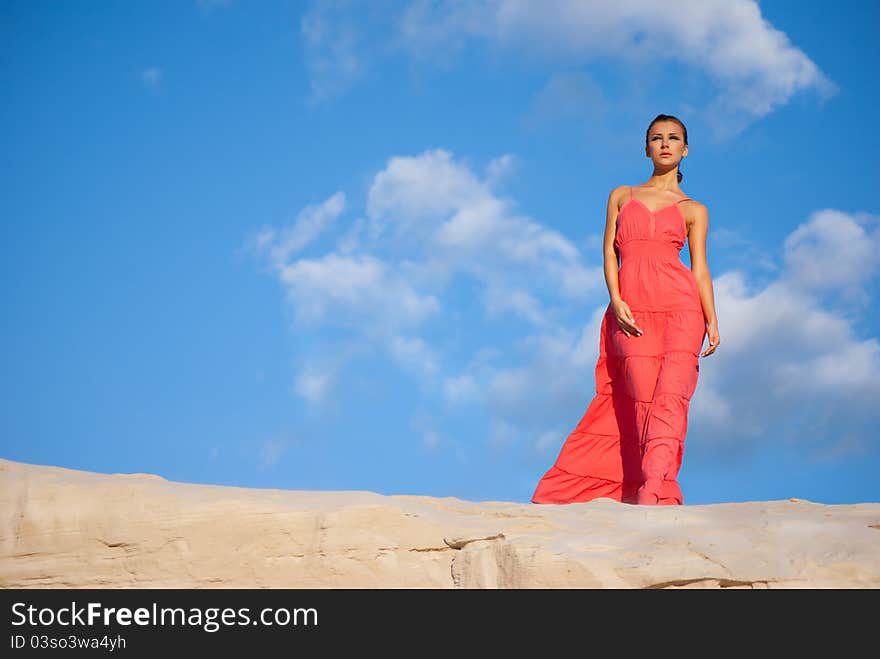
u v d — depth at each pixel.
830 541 8.22
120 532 8.21
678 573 7.88
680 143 13.55
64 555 8.18
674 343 12.83
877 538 8.26
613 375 13.45
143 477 9.11
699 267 13.25
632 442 13.26
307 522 8.37
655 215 13.15
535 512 9.30
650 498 12.06
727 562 7.95
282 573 8.27
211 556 8.27
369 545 8.37
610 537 8.39
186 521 8.28
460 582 8.34
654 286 12.96
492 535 8.42
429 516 8.67
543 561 7.95
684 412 12.69
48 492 8.26
